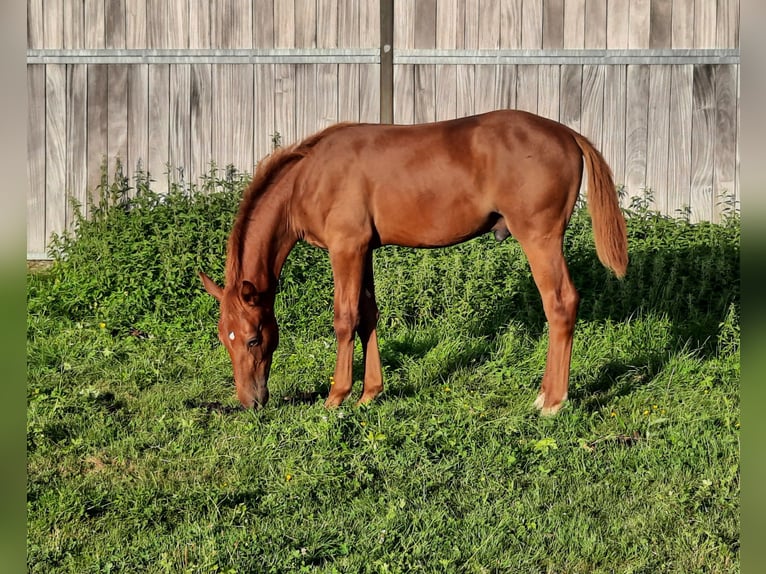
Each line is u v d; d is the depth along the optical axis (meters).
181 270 8.53
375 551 4.23
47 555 4.27
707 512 4.61
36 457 5.52
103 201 10.06
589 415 6.21
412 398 6.54
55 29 10.52
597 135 10.62
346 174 6.30
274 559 4.17
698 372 7.10
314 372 7.29
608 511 4.66
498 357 7.51
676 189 10.65
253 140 10.62
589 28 10.55
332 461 5.27
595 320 8.12
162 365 7.35
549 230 6.09
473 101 10.59
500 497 4.85
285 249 6.56
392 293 8.34
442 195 6.19
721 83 10.55
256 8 10.54
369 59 10.49
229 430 5.96
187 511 4.74
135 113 10.56
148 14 10.53
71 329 8.06
